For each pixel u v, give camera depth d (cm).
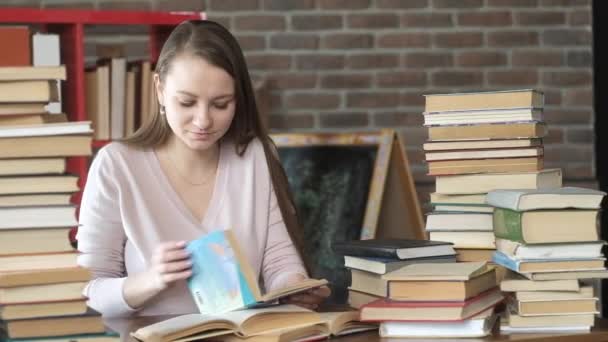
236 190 231
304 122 539
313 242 409
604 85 538
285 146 427
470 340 178
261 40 536
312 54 538
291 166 423
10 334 171
